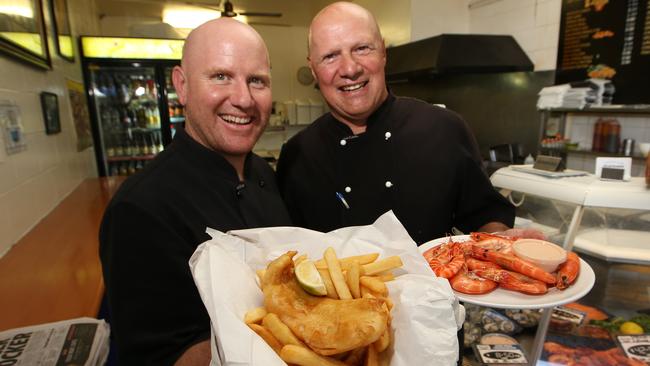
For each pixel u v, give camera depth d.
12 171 1.63
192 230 0.87
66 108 2.87
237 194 1.05
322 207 1.43
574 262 0.91
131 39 4.27
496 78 4.06
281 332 0.55
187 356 0.68
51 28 2.60
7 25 1.62
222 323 0.52
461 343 0.80
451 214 1.42
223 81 0.98
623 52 3.05
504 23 4.01
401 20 4.37
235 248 0.67
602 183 1.39
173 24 5.78
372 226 0.75
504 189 1.70
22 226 1.70
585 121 3.42
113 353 1.25
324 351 0.52
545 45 3.64
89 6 4.77
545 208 1.59
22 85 1.84
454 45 3.66
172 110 4.89
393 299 0.61
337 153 1.41
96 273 1.33
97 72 4.56
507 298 0.82
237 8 5.75
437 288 0.57
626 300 1.28
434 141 1.38
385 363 0.58
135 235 0.77
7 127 1.60
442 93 4.68
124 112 4.75
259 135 1.11
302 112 6.16
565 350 1.14
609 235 1.38
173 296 0.78
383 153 1.36
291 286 0.63
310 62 1.39
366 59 1.28
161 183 0.88
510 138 4.01
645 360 1.08
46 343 0.95
